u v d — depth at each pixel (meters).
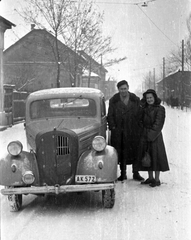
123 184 6.65
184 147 10.73
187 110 33.62
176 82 47.78
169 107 41.09
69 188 5.02
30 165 5.28
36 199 6.00
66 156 5.25
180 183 6.65
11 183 5.12
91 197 6.02
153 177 7.09
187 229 4.41
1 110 16.98
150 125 6.39
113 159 5.25
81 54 27.09
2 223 4.79
